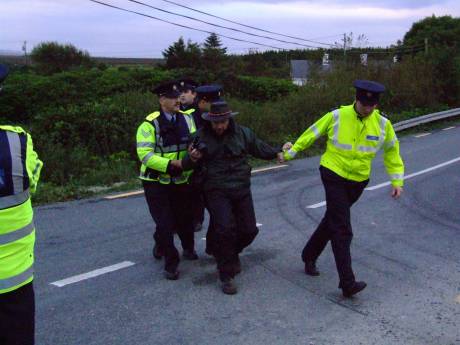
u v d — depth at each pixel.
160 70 27.92
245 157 5.11
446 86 23.67
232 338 4.09
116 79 24.09
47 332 4.18
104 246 6.32
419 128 20.02
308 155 14.10
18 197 2.78
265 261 5.80
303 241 6.52
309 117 17.59
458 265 5.76
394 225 7.32
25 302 2.87
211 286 5.11
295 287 5.10
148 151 5.08
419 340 4.09
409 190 9.64
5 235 2.74
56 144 11.73
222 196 4.95
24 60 63.19
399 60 25.12
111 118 12.91
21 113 19.81
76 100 20.53
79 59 61.12
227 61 44.12
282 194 9.25
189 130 5.33
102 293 4.93
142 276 5.36
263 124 15.80
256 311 4.57
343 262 4.73
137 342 4.03
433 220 7.61
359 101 4.64
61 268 5.57
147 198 5.27
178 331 4.21
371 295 4.93
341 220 4.77
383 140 4.85
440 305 4.73
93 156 11.84
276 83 26.23
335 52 25.48
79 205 8.44
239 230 5.08
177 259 5.26
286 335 4.14
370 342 4.04
